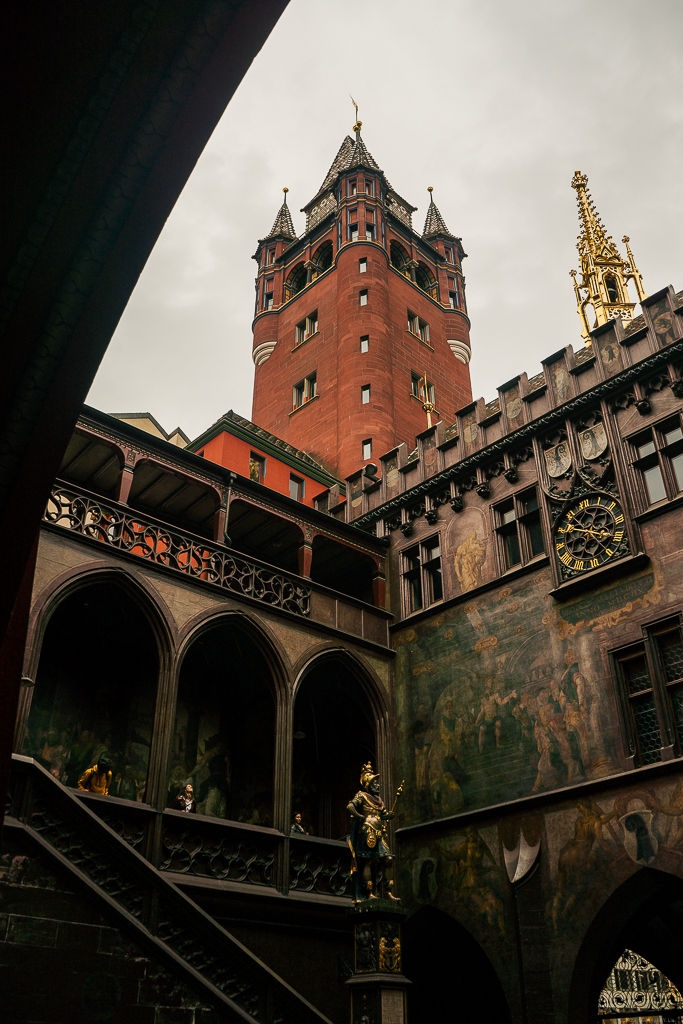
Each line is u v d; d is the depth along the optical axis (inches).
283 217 1982.0
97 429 776.9
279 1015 489.4
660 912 769.6
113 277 233.5
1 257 221.9
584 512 797.9
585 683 737.6
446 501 947.3
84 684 808.3
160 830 650.2
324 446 1504.7
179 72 214.1
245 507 884.0
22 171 214.1
